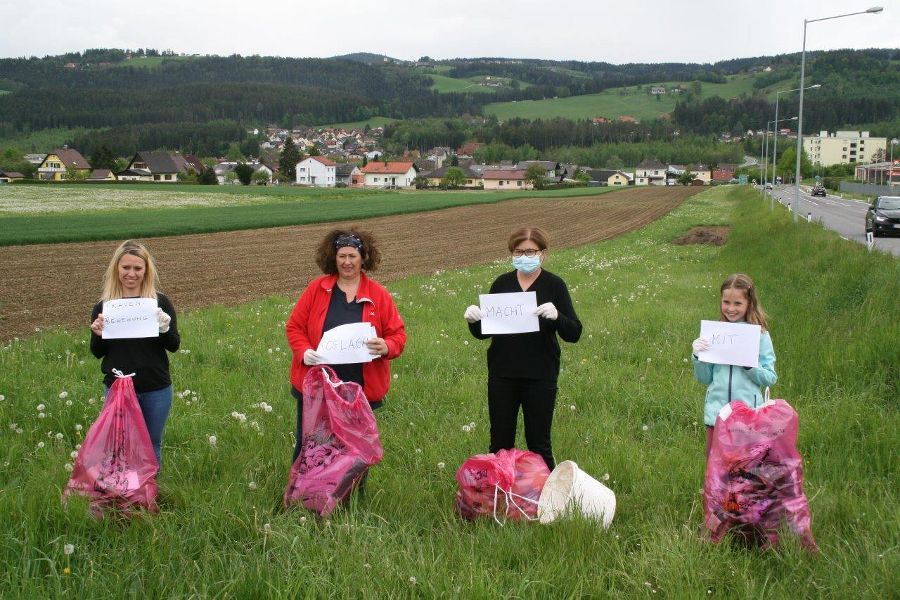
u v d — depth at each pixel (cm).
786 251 1969
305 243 3177
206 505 450
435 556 406
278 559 384
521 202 7869
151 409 507
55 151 14325
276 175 17262
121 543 405
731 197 8869
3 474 509
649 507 488
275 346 1011
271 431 629
